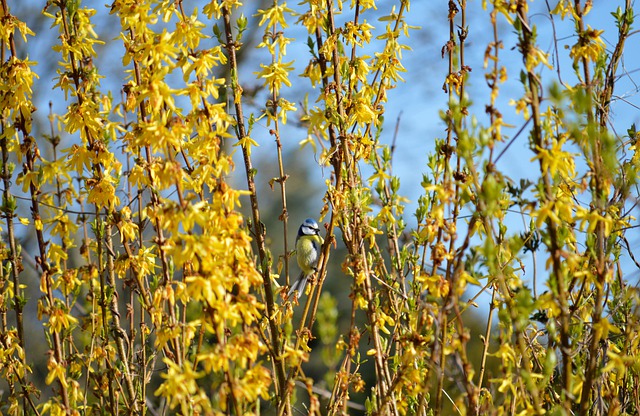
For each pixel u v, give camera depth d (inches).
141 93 132.3
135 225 165.6
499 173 123.6
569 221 134.3
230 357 120.8
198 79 137.9
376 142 179.5
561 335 127.2
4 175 172.1
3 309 179.0
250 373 122.0
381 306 172.1
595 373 131.2
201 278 120.7
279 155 173.3
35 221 160.7
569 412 127.0
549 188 123.5
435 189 131.2
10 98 163.0
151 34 147.9
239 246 126.6
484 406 145.9
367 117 166.6
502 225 155.6
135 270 165.9
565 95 136.6
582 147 132.0
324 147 170.9
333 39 167.3
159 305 153.0
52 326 153.2
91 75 160.1
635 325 143.7
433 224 136.1
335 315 153.6
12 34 166.2
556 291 124.8
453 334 155.2
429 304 131.2
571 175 134.1
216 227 127.6
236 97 164.2
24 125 164.6
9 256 178.1
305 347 162.6
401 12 178.4
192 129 138.9
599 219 124.6
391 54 177.2
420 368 156.0
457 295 125.2
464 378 127.2
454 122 125.3
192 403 130.1
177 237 121.6
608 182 131.2
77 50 158.9
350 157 166.1
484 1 130.7
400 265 173.5
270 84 169.0
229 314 121.6
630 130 168.9
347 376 158.4
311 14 169.6
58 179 185.0
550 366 127.3
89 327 184.7
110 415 171.5
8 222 177.5
